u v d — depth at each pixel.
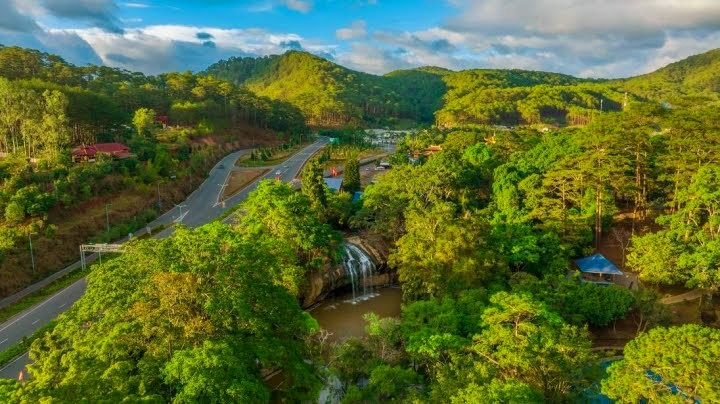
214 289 31.56
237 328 31.88
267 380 40.84
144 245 35.78
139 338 29.39
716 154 64.44
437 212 58.34
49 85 114.62
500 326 33.62
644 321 50.75
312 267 64.25
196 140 147.75
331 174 133.50
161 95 174.00
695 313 51.97
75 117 112.00
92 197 87.50
